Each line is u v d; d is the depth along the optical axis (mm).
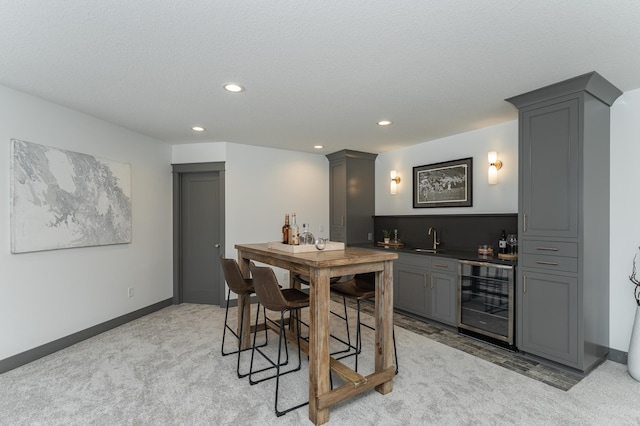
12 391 2277
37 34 1829
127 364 2705
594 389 2311
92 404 2123
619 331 2713
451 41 1927
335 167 5414
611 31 1806
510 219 3559
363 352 2992
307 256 2186
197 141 4531
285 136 4258
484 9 1615
